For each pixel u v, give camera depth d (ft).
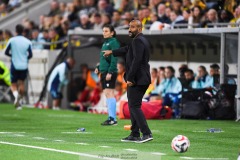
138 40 130.93
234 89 198.29
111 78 171.53
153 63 247.09
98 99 245.04
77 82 253.85
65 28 264.93
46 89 255.09
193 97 201.16
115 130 158.92
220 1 215.72
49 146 123.34
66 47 249.14
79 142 131.85
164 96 214.69
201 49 230.48
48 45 267.18
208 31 201.98
